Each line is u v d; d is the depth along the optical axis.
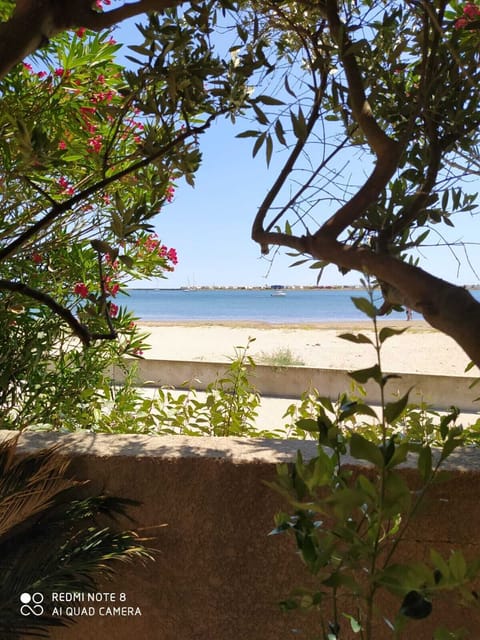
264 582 1.84
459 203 1.79
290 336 32.22
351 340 0.97
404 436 2.41
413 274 1.01
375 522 1.09
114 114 2.03
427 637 1.78
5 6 2.57
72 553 1.74
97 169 2.68
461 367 15.97
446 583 0.94
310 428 1.18
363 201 1.28
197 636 1.88
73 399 3.89
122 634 1.92
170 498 1.88
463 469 1.71
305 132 1.51
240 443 2.02
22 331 3.86
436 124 1.80
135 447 1.97
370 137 1.34
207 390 3.25
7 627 1.60
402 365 16.66
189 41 1.83
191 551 1.87
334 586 1.07
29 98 3.29
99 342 3.97
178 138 1.84
